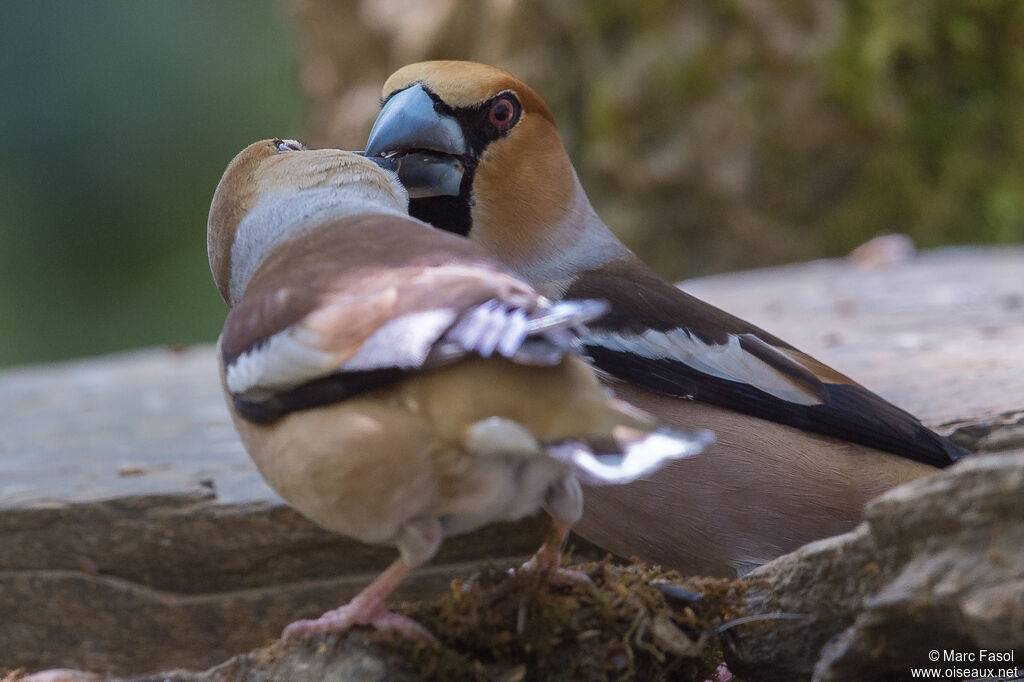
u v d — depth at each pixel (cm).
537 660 609
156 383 1496
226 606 877
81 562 882
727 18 1892
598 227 979
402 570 598
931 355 1118
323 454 540
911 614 531
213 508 866
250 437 587
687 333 847
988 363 1061
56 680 827
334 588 873
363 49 2150
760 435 809
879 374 1044
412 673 599
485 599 613
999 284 1523
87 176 2688
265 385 557
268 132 2725
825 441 817
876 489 806
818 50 1900
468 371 527
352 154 728
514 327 504
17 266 2647
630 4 1902
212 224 733
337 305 555
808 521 805
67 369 1736
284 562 871
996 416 886
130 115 2700
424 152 932
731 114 1897
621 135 1909
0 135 2664
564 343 508
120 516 874
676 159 1902
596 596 620
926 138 1969
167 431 1166
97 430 1202
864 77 1906
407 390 534
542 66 1939
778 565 635
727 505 796
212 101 2730
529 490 568
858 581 590
